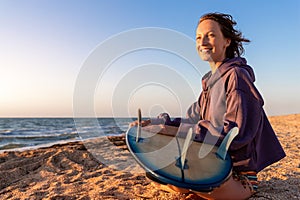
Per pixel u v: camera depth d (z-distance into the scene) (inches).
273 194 80.2
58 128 925.2
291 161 128.5
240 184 63.6
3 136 570.9
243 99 62.2
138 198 80.8
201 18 72.7
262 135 69.5
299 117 651.5
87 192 90.0
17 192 95.2
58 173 118.3
